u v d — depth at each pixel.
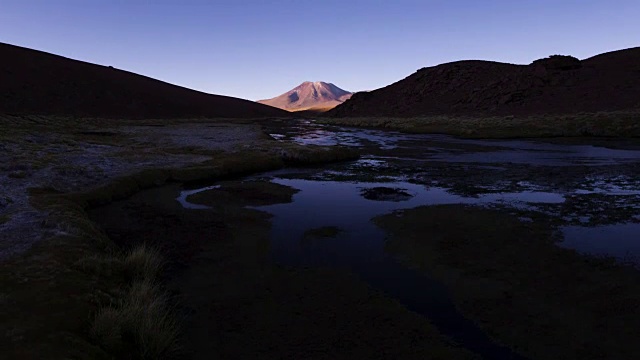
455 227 13.33
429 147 41.62
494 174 24.28
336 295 8.79
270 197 18.81
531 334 7.04
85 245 10.38
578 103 79.56
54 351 5.55
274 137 58.19
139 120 96.69
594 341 6.76
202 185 22.08
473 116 88.38
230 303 8.52
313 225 14.20
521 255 10.73
